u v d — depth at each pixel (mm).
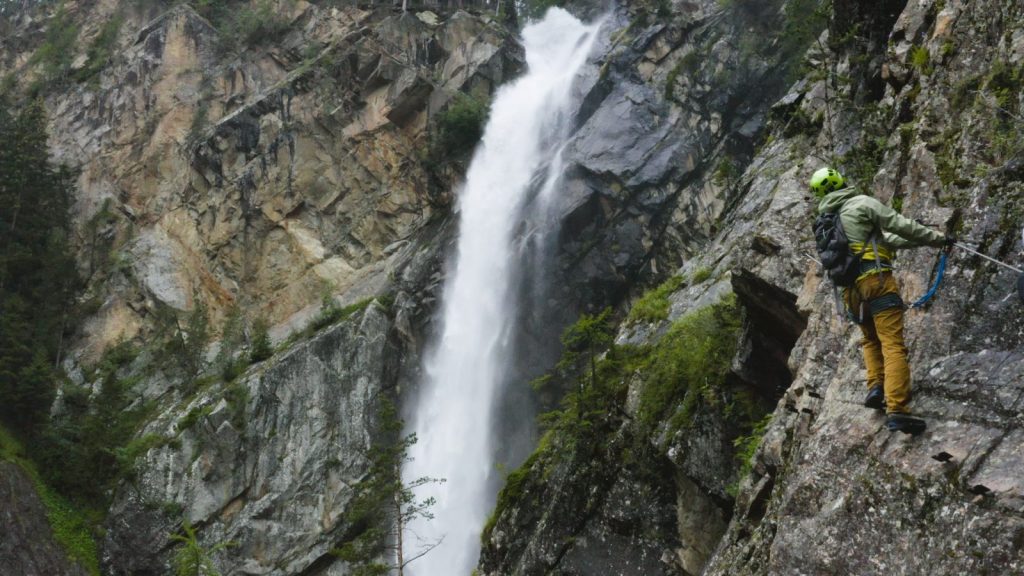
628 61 49969
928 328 7766
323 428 42094
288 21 60812
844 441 8055
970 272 7699
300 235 52531
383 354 44594
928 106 9617
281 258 52281
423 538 39156
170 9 63688
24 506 37969
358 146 53938
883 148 12414
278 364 43531
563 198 45281
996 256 7578
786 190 16719
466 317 45781
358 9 59938
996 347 7188
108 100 60750
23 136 54688
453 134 52469
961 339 7473
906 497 7141
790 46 44938
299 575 38594
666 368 20844
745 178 26422
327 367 43656
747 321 17297
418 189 52688
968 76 9367
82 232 55750
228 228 53281
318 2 61219
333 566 38781
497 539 22922
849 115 17984
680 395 20047
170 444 41156
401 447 28812
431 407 44344
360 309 46125
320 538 39281
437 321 46500
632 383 21625
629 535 19750
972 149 8594
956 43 9836
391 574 37062
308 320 49500
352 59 55406
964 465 6766
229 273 52469
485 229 47719
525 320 43688
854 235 7422
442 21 58750
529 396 41625
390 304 46656
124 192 56594
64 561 37531
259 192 53719
